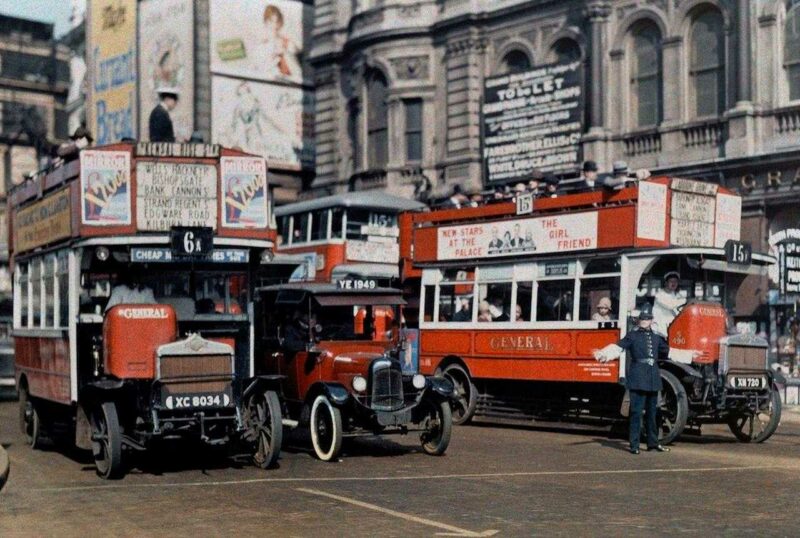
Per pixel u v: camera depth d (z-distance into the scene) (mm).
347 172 41656
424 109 38094
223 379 13938
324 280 29281
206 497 12320
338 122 42156
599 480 13508
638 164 31812
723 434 19938
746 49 29266
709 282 19297
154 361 13734
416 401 15938
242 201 15328
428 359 22547
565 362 19625
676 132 31000
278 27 50875
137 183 14938
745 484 13125
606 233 19047
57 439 17688
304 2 51938
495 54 36375
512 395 21312
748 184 28984
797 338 27156
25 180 18422
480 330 21391
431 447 16344
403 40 38406
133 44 50625
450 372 22094
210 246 14906
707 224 19281
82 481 13727
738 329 19109
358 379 15602
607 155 32656
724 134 29828
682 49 31016
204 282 15445
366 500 12008
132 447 14094
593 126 32812
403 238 24219
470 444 17984
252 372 15547
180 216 15055
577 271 19641
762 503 11711
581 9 33562
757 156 28516
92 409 14422
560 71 33719
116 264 15141
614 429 19625
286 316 17156
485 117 35938
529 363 20312
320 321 16625
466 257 21891
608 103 32812
